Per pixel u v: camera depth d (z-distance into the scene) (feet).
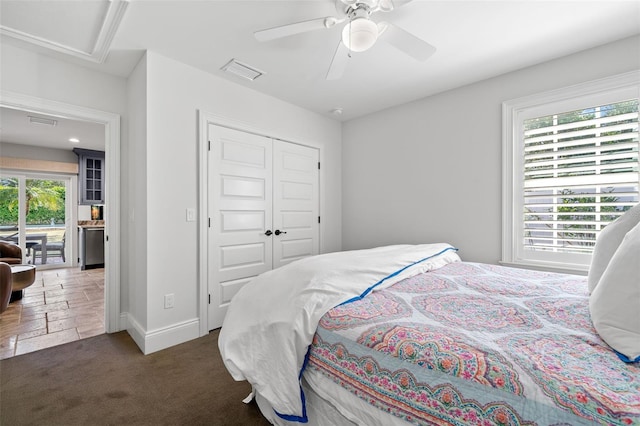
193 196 8.27
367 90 9.77
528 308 3.90
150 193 7.39
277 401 3.77
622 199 7.00
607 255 4.02
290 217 11.07
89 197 19.40
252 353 4.19
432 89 9.66
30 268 12.07
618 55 6.92
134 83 8.19
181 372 6.44
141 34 6.73
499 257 8.70
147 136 7.34
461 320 3.53
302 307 3.98
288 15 6.14
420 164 10.44
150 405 5.35
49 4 5.66
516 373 2.41
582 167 7.48
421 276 5.60
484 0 5.67
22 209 17.88
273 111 10.32
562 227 7.85
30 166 17.39
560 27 6.47
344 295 4.19
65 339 8.11
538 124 8.13
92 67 8.13
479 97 9.07
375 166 11.84
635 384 2.20
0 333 8.52
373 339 3.26
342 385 3.39
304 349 3.82
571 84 7.52
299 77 8.87
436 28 6.52
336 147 12.88
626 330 2.68
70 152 19.08
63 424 4.85
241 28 6.56
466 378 2.56
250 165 9.73
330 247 12.60
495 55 7.62
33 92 7.29
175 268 7.86
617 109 6.99
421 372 2.81
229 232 9.17
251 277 9.73
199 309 8.32
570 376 2.31
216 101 8.76
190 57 7.76
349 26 5.20
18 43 6.94
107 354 7.23
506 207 8.54
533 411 2.20
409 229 10.75
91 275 16.58
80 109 7.99
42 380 6.12
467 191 9.32
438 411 2.62
